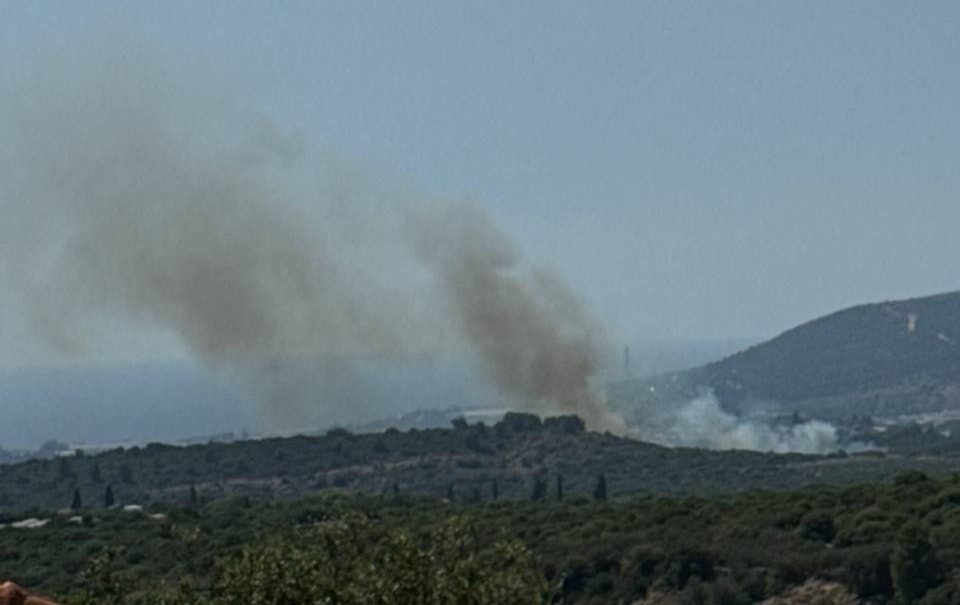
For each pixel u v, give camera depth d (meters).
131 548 63.59
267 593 26.30
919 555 70.81
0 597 22.83
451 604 25.78
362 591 25.97
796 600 72.38
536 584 26.98
